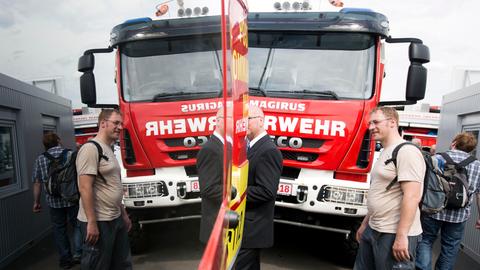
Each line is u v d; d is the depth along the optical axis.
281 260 4.03
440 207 2.64
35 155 4.75
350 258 3.76
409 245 2.30
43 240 4.83
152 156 3.08
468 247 4.87
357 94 3.45
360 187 3.20
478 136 5.19
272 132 3.47
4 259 3.90
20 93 4.37
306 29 3.55
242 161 1.74
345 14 3.52
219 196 1.13
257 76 3.60
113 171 2.12
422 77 3.46
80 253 3.81
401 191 2.22
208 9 1.39
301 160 3.43
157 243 2.06
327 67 3.55
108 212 2.10
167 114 2.94
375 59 3.50
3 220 3.91
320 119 3.35
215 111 1.33
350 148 3.30
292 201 3.42
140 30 3.08
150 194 3.02
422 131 10.45
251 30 3.62
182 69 2.76
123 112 3.20
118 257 2.16
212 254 0.92
